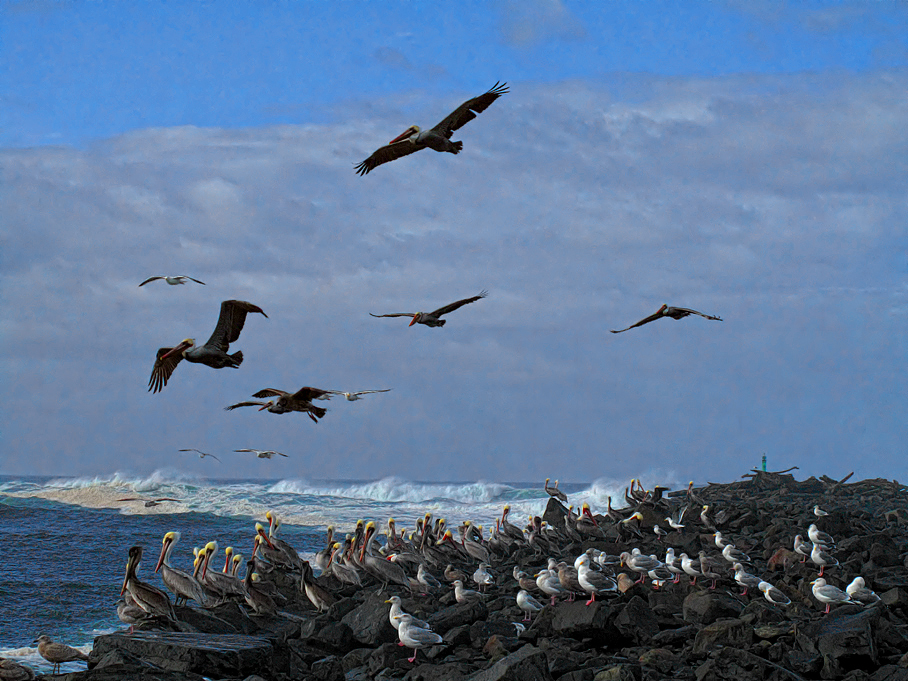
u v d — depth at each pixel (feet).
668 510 154.81
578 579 81.25
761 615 74.64
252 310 50.44
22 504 216.54
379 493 269.85
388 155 53.47
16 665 55.36
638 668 62.64
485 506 247.29
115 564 138.82
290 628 80.33
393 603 76.33
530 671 59.77
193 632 67.15
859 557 102.99
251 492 247.29
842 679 64.64
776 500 200.64
